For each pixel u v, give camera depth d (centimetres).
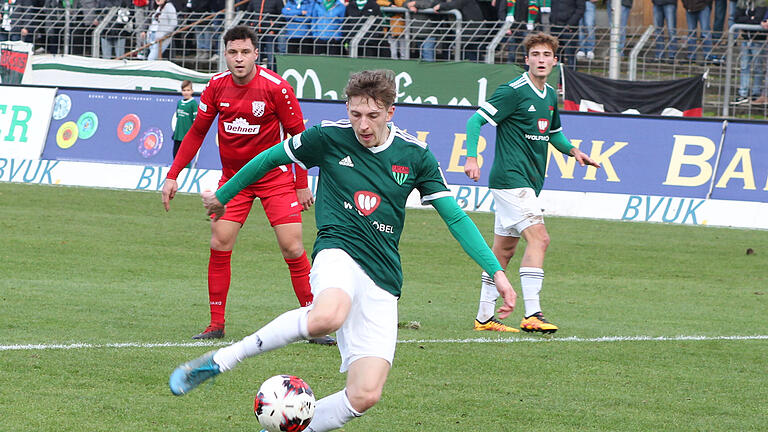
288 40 5809
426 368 1952
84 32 6531
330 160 1420
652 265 3581
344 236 1386
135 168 5303
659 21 5959
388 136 1408
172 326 2277
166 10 6272
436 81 5453
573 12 5744
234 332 2244
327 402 1323
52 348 1981
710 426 1623
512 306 1377
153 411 1591
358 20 5869
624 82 5353
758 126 4647
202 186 5181
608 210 4738
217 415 1584
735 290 3128
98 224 4016
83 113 5456
